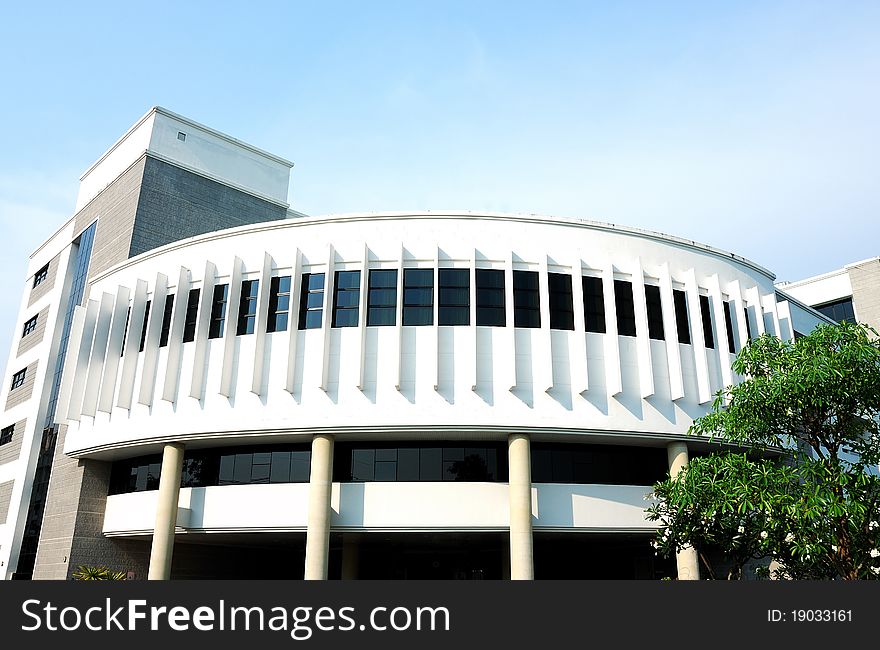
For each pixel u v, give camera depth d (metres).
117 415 31.28
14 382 48.53
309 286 29.25
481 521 27.61
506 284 28.52
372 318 28.38
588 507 28.30
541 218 29.69
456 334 28.03
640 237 30.64
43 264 50.16
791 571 17.41
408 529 27.62
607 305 28.98
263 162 47.06
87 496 33.91
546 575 36.94
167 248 32.41
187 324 30.70
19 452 43.06
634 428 28.02
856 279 47.59
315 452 27.64
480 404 27.28
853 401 15.71
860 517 15.12
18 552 39.00
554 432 27.45
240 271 30.16
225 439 28.97
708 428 17.97
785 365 16.47
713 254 32.12
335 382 27.73
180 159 42.53
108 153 45.94
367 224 29.56
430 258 28.94
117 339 32.53
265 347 28.84
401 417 27.14
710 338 30.73
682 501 17.62
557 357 28.20
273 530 28.45
